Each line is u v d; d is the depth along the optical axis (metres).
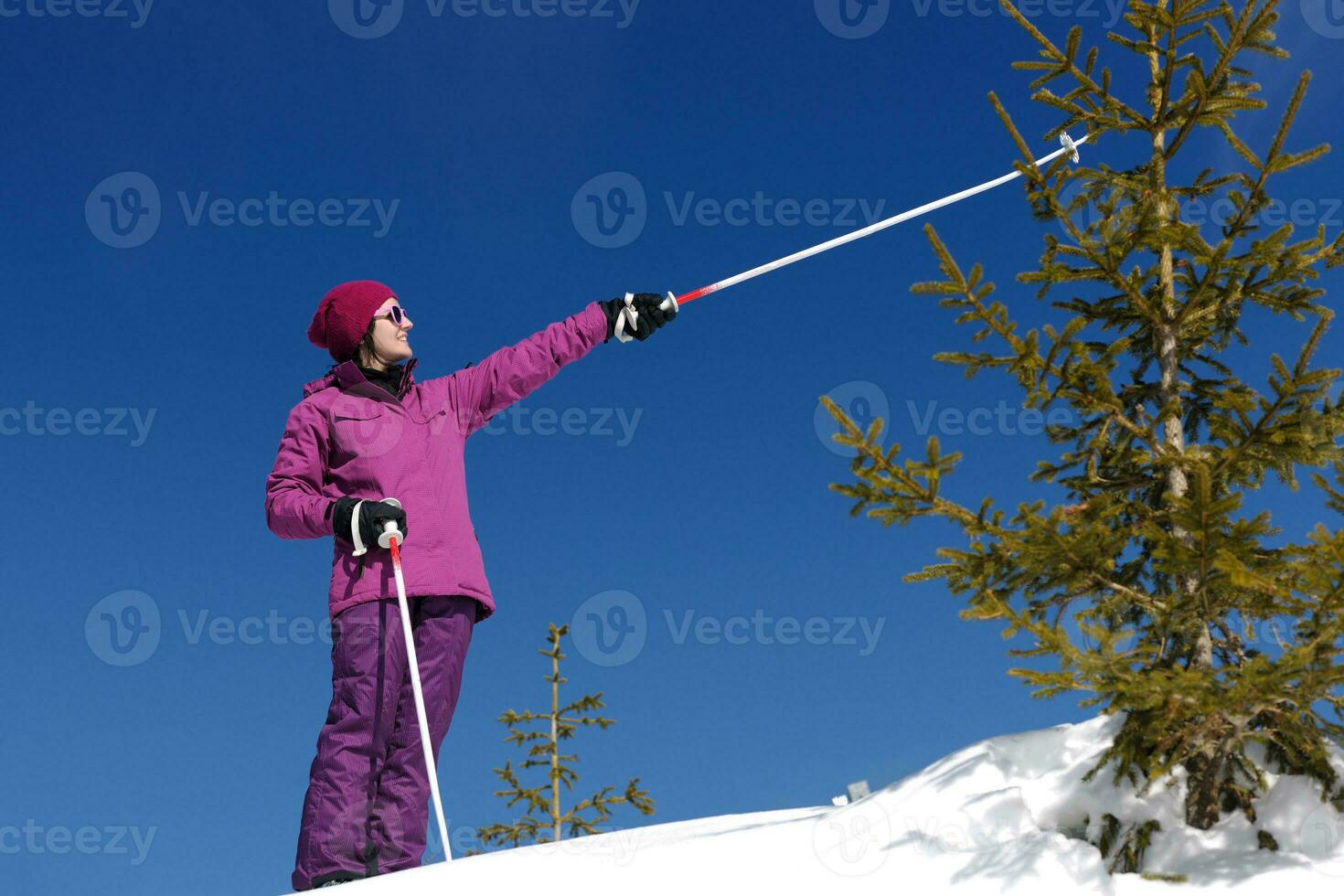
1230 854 2.40
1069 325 2.71
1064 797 2.61
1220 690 2.27
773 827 2.71
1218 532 2.32
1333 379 2.57
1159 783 2.57
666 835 3.07
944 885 2.31
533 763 8.80
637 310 4.29
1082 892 2.27
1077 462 3.12
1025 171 3.05
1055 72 3.26
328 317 4.04
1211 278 2.86
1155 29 3.15
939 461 2.55
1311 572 2.18
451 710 3.70
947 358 2.92
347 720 3.47
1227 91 3.03
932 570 2.65
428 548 3.71
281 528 3.73
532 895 2.49
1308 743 2.38
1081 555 2.54
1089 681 2.37
